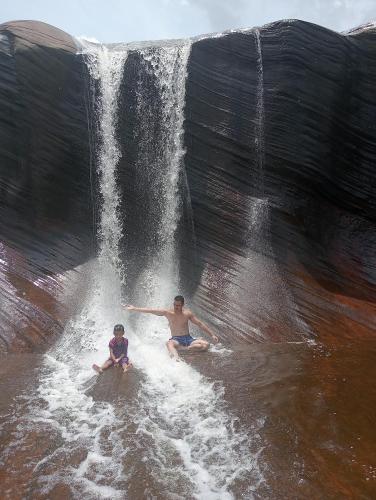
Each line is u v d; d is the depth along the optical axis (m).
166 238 10.73
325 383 5.87
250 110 10.64
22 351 7.20
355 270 10.05
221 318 8.47
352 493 3.70
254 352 7.16
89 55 11.12
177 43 11.90
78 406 5.24
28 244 10.11
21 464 4.08
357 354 7.08
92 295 8.97
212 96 10.77
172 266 10.18
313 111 10.42
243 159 10.66
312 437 4.55
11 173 10.61
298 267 9.87
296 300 8.95
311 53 10.38
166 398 5.43
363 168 10.76
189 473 3.96
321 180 10.57
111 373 6.16
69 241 10.40
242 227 10.43
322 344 7.64
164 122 11.03
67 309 8.38
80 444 4.41
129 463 4.10
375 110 10.64
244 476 3.92
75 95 11.01
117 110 11.14
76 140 10.94
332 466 4.07
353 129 10.65
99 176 11.02
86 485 3.79
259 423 4.82
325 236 10.58
